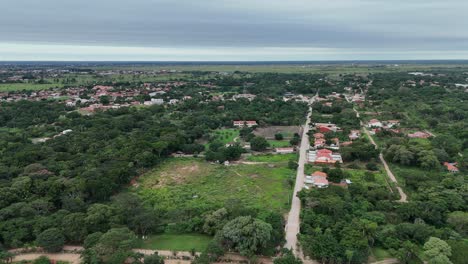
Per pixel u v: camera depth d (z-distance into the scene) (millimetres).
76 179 112688
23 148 146750
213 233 88750
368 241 83125
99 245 76312
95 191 106000
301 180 127125
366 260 78375
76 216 88062
